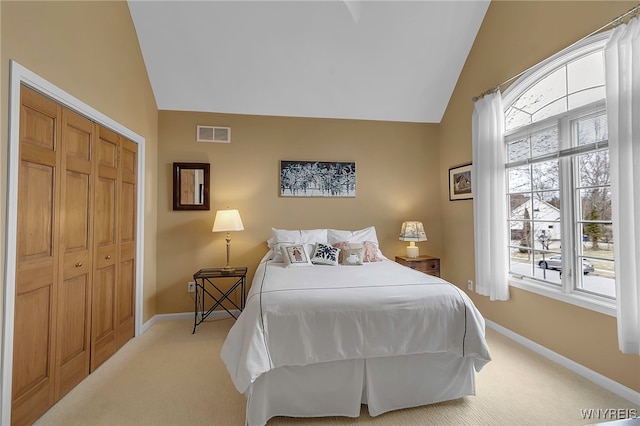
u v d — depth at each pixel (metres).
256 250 3.58
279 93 3.49
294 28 2.98
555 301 2.35
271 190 3.64
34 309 1.67
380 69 3.40
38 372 1.69
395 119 3.93
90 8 2.15
